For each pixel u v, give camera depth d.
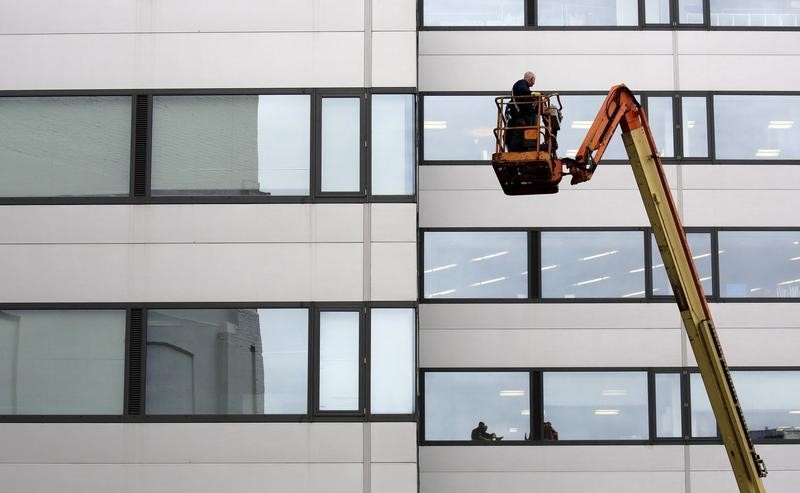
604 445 28.48
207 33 25.80
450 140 29.58
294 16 25.75
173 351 24.73
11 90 25.72
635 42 29.86
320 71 25.50
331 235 24.91
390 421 24.20
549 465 28.42
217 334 24.73
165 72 25.69
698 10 30.03
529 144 19.75
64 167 25.48
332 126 25.30
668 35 29.89
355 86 25.44
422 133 29.61
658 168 19.97
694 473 28.41
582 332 28.94
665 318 28.97
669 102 29.70
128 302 24.89
